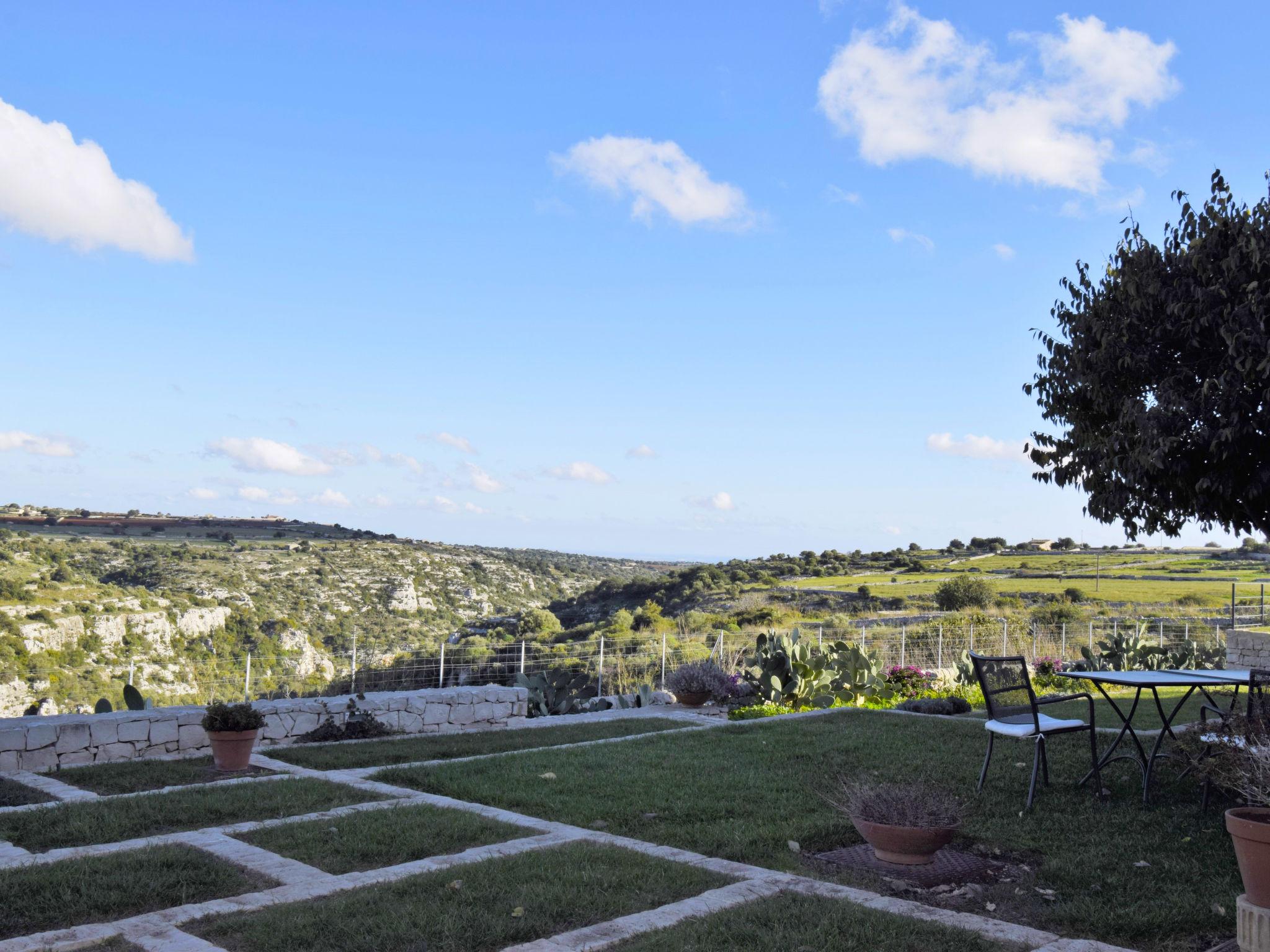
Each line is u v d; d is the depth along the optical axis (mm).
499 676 15617
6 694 32438
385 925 4004
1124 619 30125
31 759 7883
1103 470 7801
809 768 7891
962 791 6977
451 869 4828
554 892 4465
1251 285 6566
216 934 3945
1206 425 6750
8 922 4066
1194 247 7270
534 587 70438
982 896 4699
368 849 5211
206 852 5141
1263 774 4539
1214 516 7367
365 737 9867
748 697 13883
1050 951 3855
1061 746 9078
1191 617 32062
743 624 32094
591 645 18797
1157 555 66750
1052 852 5383
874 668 14648
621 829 5930
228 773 7809
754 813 6258
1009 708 7102
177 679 38688
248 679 11508
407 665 16125
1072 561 65188
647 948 3818
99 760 8266
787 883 4734
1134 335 7500
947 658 20359
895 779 7398
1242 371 6543
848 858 5297
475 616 61312
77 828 5586
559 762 8102
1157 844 5500
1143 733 9766
